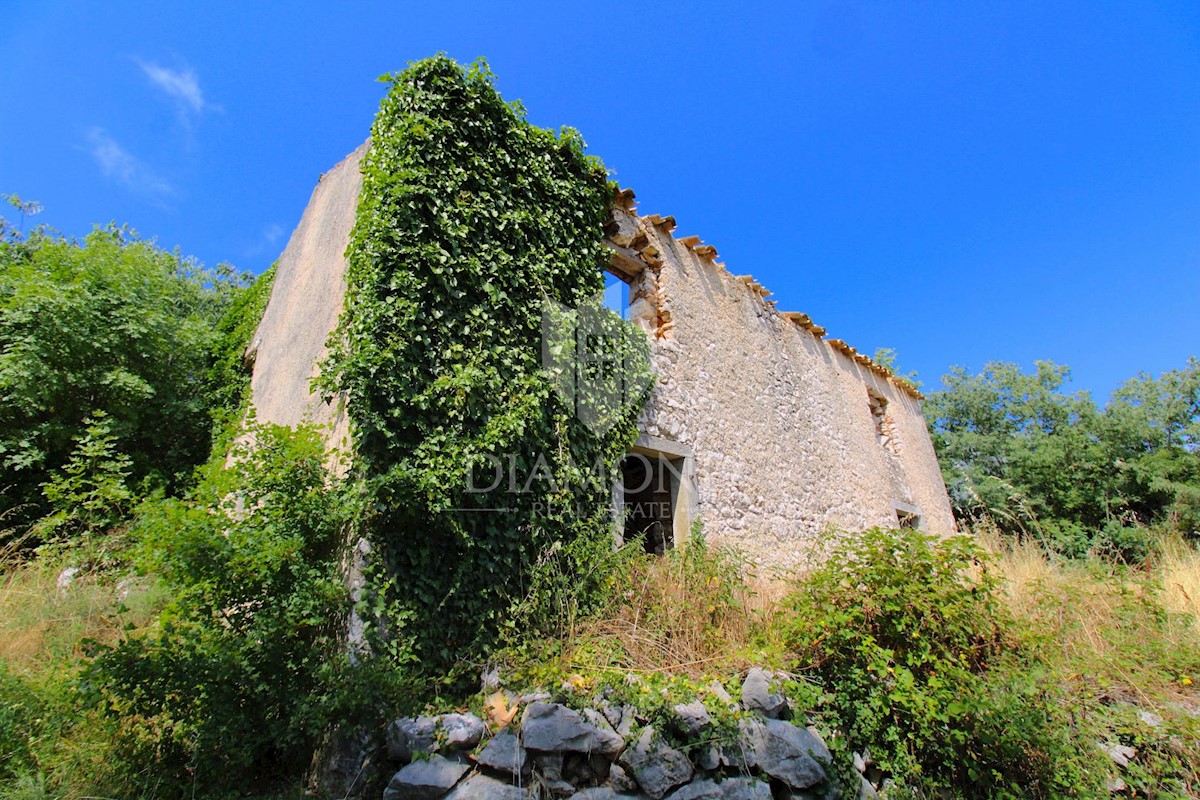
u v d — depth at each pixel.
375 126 5.18
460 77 5.33
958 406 19.45
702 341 7.42
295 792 3.10
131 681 2.92
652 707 3.05
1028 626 3.94
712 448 6.88
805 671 3.62
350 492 3.80
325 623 3.76
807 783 3.04
